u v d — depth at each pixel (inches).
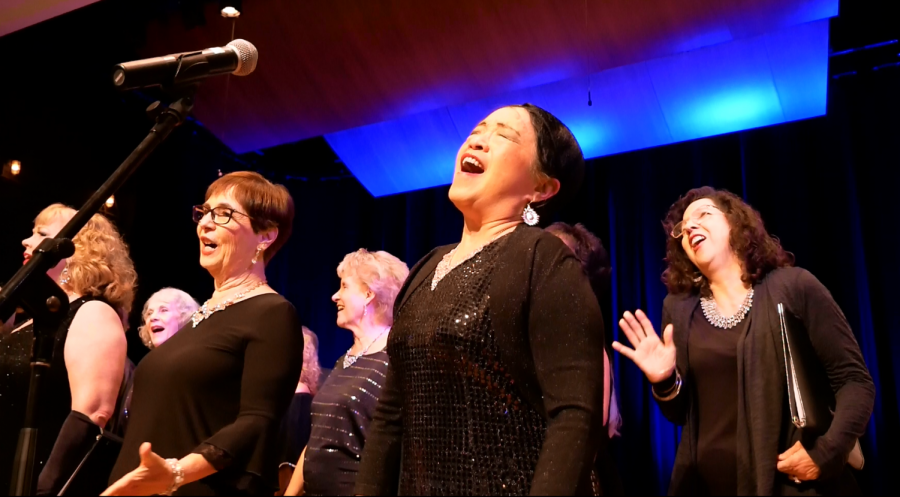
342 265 113.7
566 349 53.5
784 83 165.2
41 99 182.5
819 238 187.3
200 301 213.2
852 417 69.0
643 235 206.1
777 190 192.5
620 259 209.3
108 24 164.4
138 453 66.9
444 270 63.4
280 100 174.7
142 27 164.4
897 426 169.2
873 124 185.8
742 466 68.9
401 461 61.9
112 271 90.7
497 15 142.2
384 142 209.8
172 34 162.7
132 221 201.5
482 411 55.9
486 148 65.3
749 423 70.3
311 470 95.0
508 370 55.8
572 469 48.6
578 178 68.3
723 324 79.5
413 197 241.9
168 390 69.2
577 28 142.3
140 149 68.7
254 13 153.0
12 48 171.3
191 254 213.3
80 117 191.5
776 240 86.8
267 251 83.1
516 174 64.5
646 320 76.1
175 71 70.8
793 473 66.8
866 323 176.4
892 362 172.7
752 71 165.3
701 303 83.6
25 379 81.7
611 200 214.1
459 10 142.6
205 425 68.8
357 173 220.5
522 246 59.1
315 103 173.8
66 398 80.4
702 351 78.3
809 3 135.2
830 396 72.1
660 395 74.9
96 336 79.5
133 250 201.0
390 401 64.4
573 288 55.5
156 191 208.4
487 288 58.1
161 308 139.9
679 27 140.4
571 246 94.7
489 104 188.4
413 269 67.8
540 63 151.6
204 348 70.9
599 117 180.2
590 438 50.3
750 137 197.9
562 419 50.9
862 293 178.4
